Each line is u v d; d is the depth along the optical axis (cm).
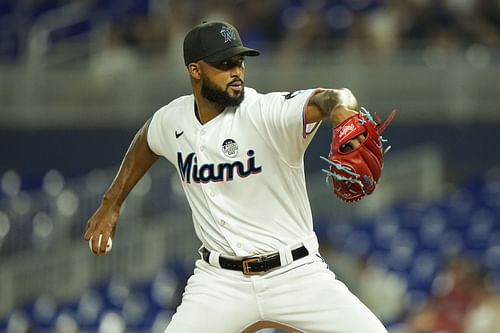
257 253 1856
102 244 2033
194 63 1836
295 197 1861
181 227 5078
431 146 5688
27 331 4631
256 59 5712
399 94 5653
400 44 5731
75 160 5925
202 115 1888
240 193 1850
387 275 4638
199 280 1912
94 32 6081
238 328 1889
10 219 5409
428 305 4247
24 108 5944
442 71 5650
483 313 4022
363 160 1664
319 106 1736
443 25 5794
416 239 5009
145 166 2038
